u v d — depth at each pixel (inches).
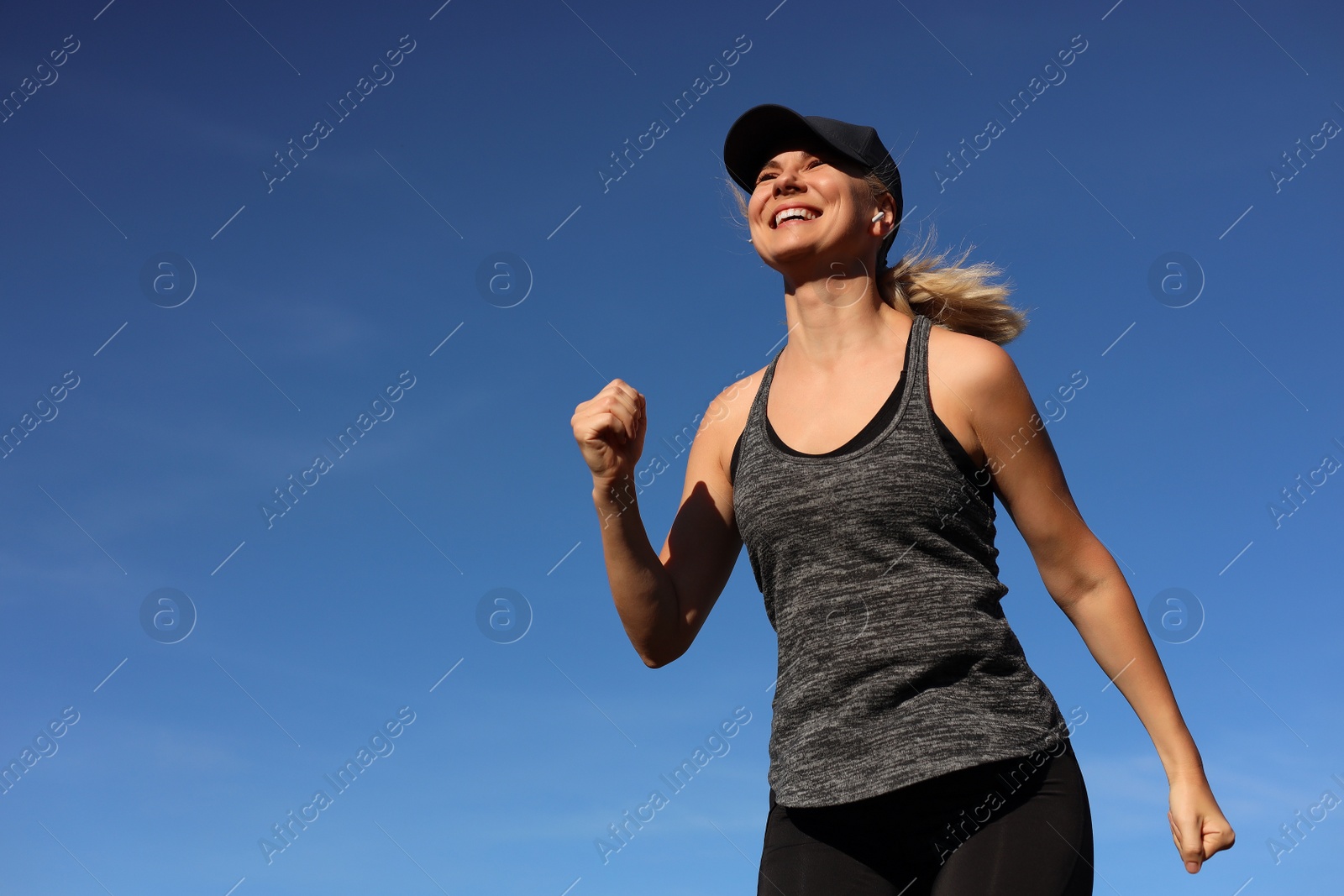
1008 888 76.8
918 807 81.2
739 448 97.2
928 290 104.8
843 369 94.4
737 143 103.1
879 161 100.8
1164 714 86.8
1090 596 89.8
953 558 86.0
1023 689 83.6
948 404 87.8
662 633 99.8
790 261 97.3
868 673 83.6
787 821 87.0
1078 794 81.6
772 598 92.0
